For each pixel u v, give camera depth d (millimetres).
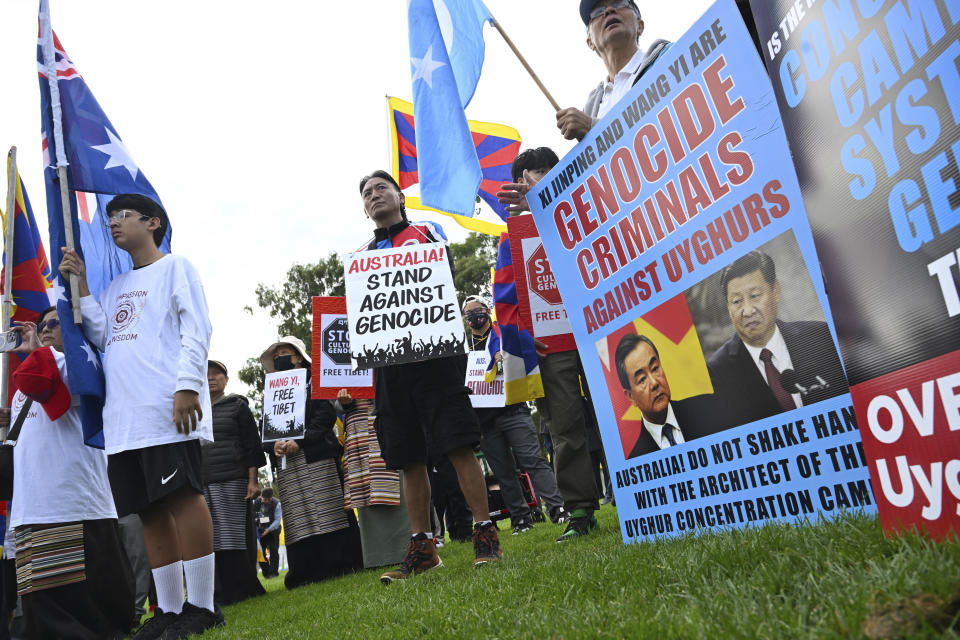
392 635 2254
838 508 2414
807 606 1375
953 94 1566
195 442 3719
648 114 3029
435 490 8773
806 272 2486
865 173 1795
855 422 2371
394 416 4188
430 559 4203
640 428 3137
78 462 4309
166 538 3670
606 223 3262
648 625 1462
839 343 1914
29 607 4051
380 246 4547
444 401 4035
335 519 6770
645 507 3113
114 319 3838
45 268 6266
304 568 6781
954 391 1591
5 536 4656
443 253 4215
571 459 4652
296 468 6887
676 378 2967
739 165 2693
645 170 3059
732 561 1950
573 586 2184
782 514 2578
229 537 6582
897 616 1178
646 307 3100
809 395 2492
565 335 4680
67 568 4129
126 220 3984
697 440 2883
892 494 1786
